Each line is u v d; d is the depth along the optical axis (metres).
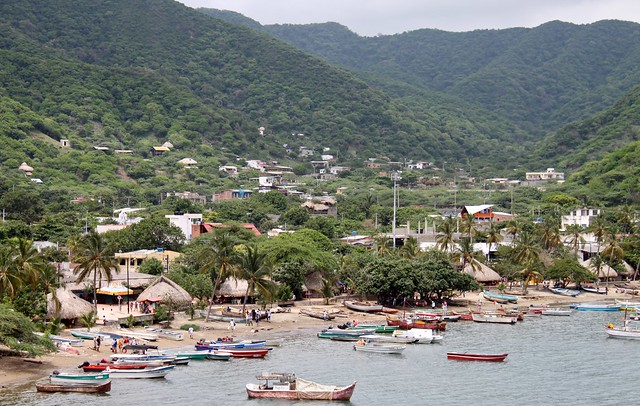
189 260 191.50
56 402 98.69
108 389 105.31
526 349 137.88
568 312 179.12
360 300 183.00
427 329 145.62
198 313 158.00
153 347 125.56
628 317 174.88
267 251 185.00
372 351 133.00
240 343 129.50
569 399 105.81
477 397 106.12
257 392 103.62
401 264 175.00
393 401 103.75
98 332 131.62
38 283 132.00
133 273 177.62
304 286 184.50
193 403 101.00
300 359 126.56
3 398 99.38
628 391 109.88
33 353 109.25
